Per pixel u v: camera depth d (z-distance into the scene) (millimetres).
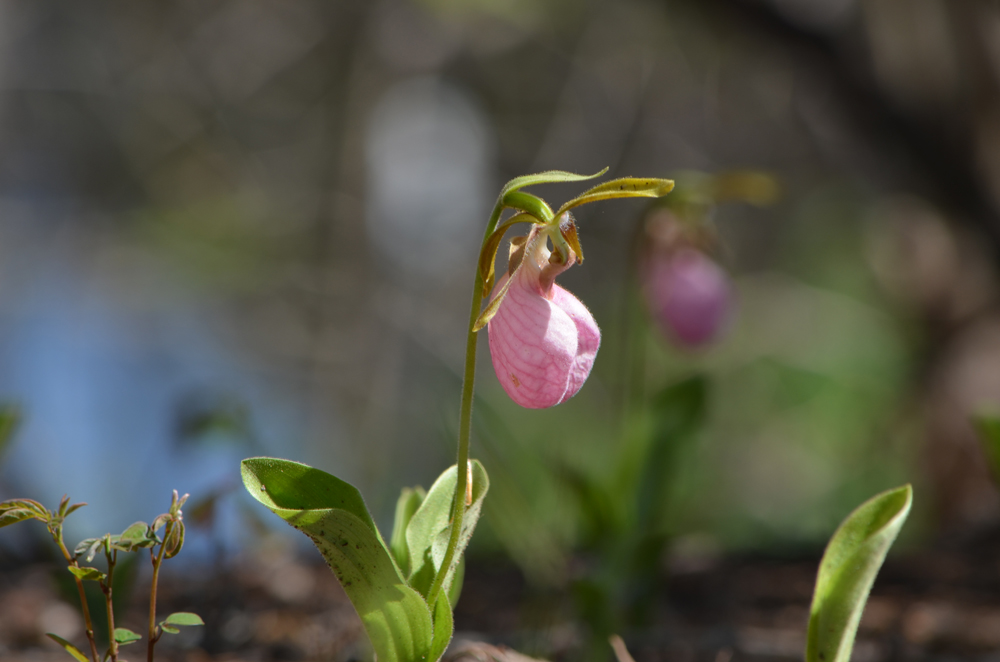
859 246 3406
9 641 1021
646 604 1062
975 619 1065
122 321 4445
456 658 905
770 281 3809
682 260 1431
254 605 1070
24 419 1047
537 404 855
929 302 2193
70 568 834
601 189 844
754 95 4242
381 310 4309
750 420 3102
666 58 4156
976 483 1977
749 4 1820
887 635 1045
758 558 1304
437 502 870
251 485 833
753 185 1383
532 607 1049
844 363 2949
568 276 4285
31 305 4273
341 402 4242
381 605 835
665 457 1114
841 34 1795
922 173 1880
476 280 850
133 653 996
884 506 847
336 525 825
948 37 1756
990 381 2014
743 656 1000
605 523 1091
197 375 4207
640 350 1392
